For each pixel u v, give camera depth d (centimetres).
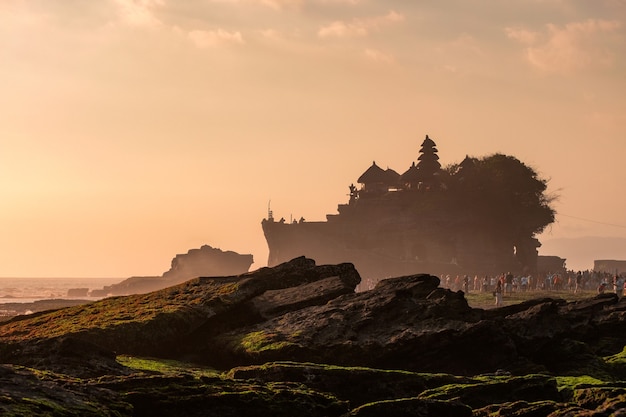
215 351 3155
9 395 1769
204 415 2075
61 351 2500
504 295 11181
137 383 2106
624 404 2339
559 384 2795
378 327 3117
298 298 3441
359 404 2512
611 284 12381
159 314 3134
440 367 3055
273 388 2239
